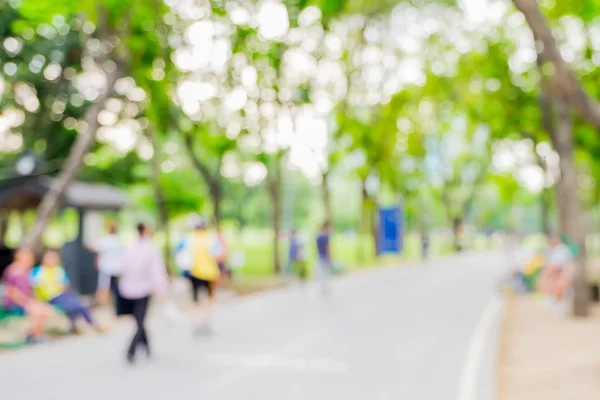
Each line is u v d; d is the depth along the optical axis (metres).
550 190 35.75
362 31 31.77
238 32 17.48
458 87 24.28
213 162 33.47
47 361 10.08
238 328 13.85
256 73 20.52
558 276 16.73
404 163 44.50
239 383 8.55
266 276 30.91
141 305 9.98
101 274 17.62
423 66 24.86
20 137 23.91
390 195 52.41
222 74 20.45
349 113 34.28
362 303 19.19
